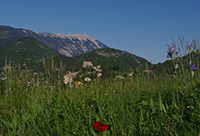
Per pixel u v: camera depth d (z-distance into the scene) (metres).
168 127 2.70
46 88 4.86
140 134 2.56
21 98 4.35
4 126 3.04
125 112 3.38
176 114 3.05
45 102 3.98
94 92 4.30
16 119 3.19
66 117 3.26
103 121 3.05
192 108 3.07
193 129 2.68
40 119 3.20
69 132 2.82
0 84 4.72
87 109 3.47
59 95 4.24
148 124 2.82
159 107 3.36
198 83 4.12
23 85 5.00
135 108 3.57
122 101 3.93
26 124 3.16
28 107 3.68
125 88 5.17
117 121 2.96
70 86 5.07
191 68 3.91
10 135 2.73
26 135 2.69
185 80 4.48
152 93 4.55
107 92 4.64
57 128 2.87
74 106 3.59
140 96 4.35
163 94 4.33
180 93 3.96
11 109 3.62
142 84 5.50
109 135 2.60
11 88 4.77
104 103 3.81
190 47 3.96
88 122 3.01
